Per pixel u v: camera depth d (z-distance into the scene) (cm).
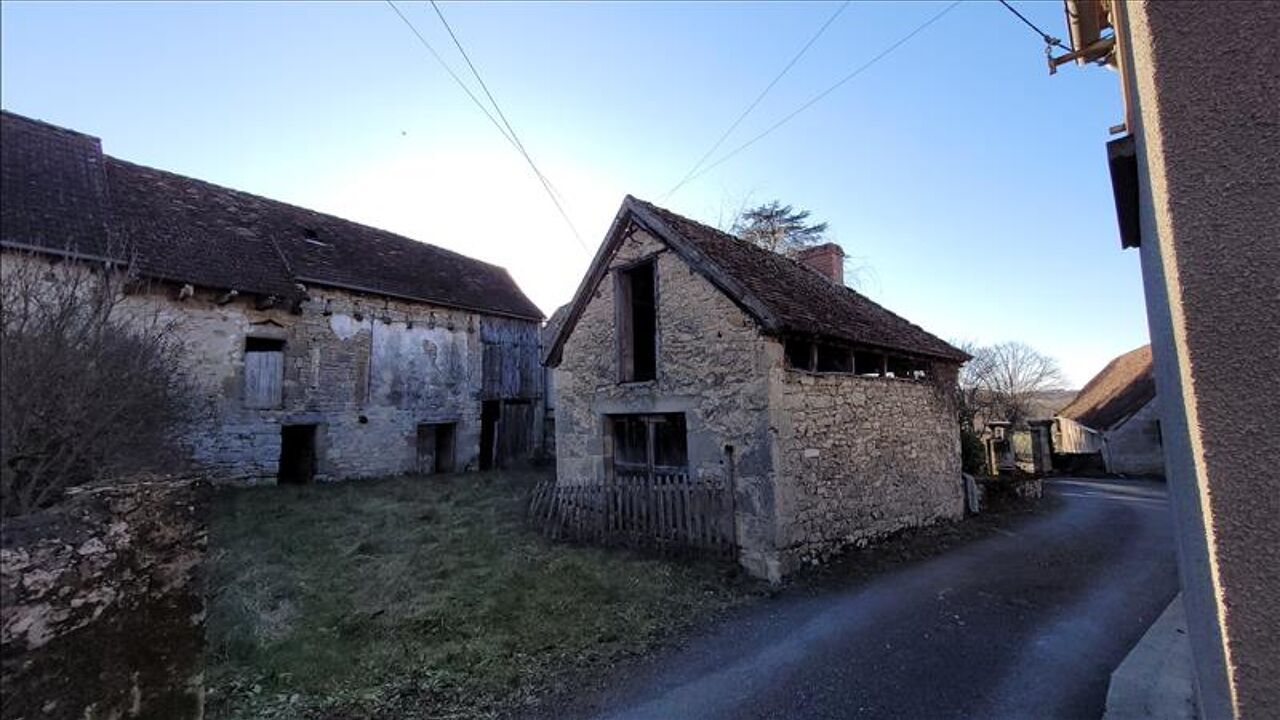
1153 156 152
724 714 402
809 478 805
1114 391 2880
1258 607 117
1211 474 123
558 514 916
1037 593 679
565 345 1075
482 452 1998
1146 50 146
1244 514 119
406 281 1769
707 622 578
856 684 446
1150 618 593
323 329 1510
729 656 497
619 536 840
